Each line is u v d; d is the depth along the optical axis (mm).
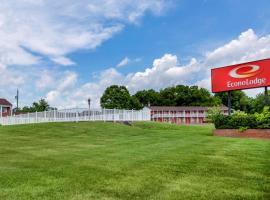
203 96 120625
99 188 7004
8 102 79688
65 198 6230
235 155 12078
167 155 12078
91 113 38719
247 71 27703
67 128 28391
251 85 27391
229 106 29000
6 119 40625
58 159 11109
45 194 6508
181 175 8391
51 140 19656
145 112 51125
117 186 7188
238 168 9367
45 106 80188
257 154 12406
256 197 6332
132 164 10000
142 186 7191
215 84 29844
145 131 28797
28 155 12258
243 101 114438
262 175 8406
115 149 14305
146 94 125750
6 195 6418
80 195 6438
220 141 18531
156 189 6938
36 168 9336
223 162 10398
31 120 38250
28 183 7422
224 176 8289
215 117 27422
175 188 7020
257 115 25031
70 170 9008
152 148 14617
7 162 10438
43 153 12898
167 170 9039
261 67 26875
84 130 27516
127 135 24906
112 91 96375
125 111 44219
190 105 121125
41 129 27125
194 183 7496
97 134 25234
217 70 29750
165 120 94688
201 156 11781
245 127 25469
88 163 10203
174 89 124875
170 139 20188
